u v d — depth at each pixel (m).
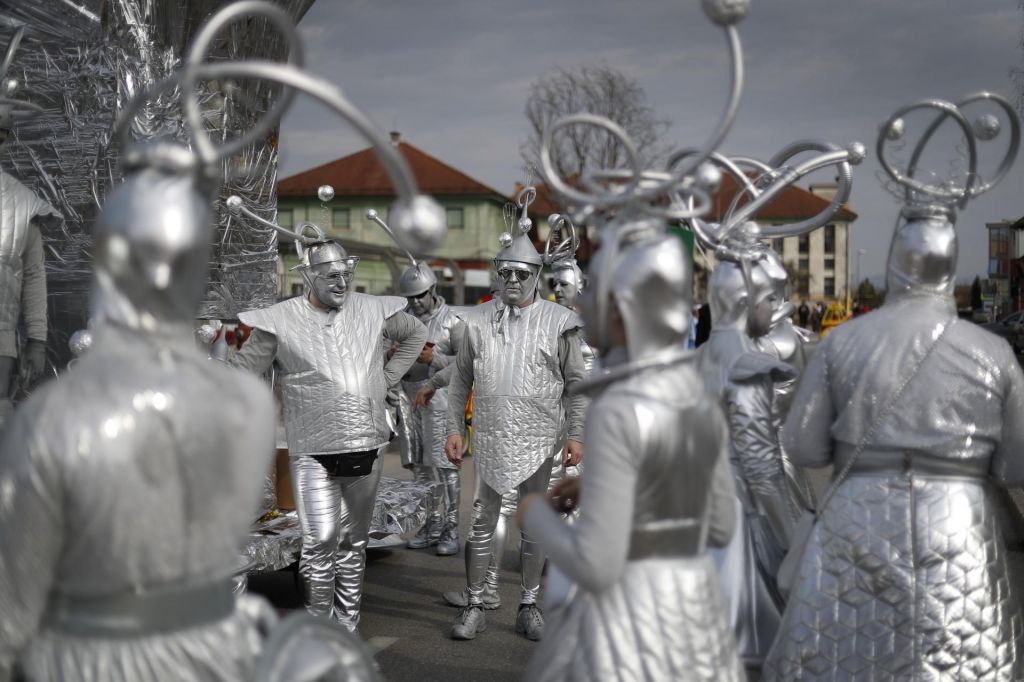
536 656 2.16
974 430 2.89
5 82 4.21
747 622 3.54
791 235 4.54
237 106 5.51
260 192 5.96
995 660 2.86
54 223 4.93
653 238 2.07
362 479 4.69
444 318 7.31
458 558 7.09
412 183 1.62
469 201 52.16
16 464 1.58
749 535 3.60
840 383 3.04
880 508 2.94
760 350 3.95
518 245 5.20
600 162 30.33
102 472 1.57
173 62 5.11
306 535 4.57
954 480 2.91
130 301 1.66
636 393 2.01
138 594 1.64
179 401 1.65
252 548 4.84
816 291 83.00
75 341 3.84
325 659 1.85
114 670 1.62
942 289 3.01
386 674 4.63
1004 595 2.92
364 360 4.67
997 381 2.89
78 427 1.58
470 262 34.62
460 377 5.39
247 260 5.97
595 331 2.12
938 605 2.86
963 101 3.02
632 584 2.04
